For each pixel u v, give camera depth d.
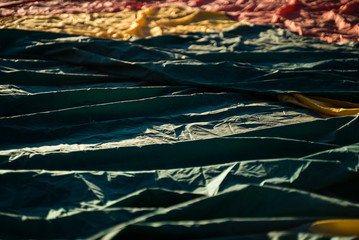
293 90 2.82
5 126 2.23
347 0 5.29
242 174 1.76
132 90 2.75
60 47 3.30
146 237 1.32
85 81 3.01
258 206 1.44
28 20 4.71
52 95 2.60
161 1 5.93
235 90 2.87
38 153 1.95
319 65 3.19
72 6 5.66
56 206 1.61
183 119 2.52
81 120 2.41
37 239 1.41
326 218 1.37
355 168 1.72
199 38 3.95
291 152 2.02
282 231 1.29
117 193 1.70
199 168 1.84
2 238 1.40
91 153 1.96
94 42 3.31
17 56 3.35
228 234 1.30
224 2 5.75
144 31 4.34
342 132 2.21
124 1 5.82
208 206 1.44
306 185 1.68
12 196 1.65
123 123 2.41
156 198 1.61
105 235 1.28
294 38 4.09
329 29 4.48
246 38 4.11
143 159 1.98
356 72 2.96
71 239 1.41
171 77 2.95
